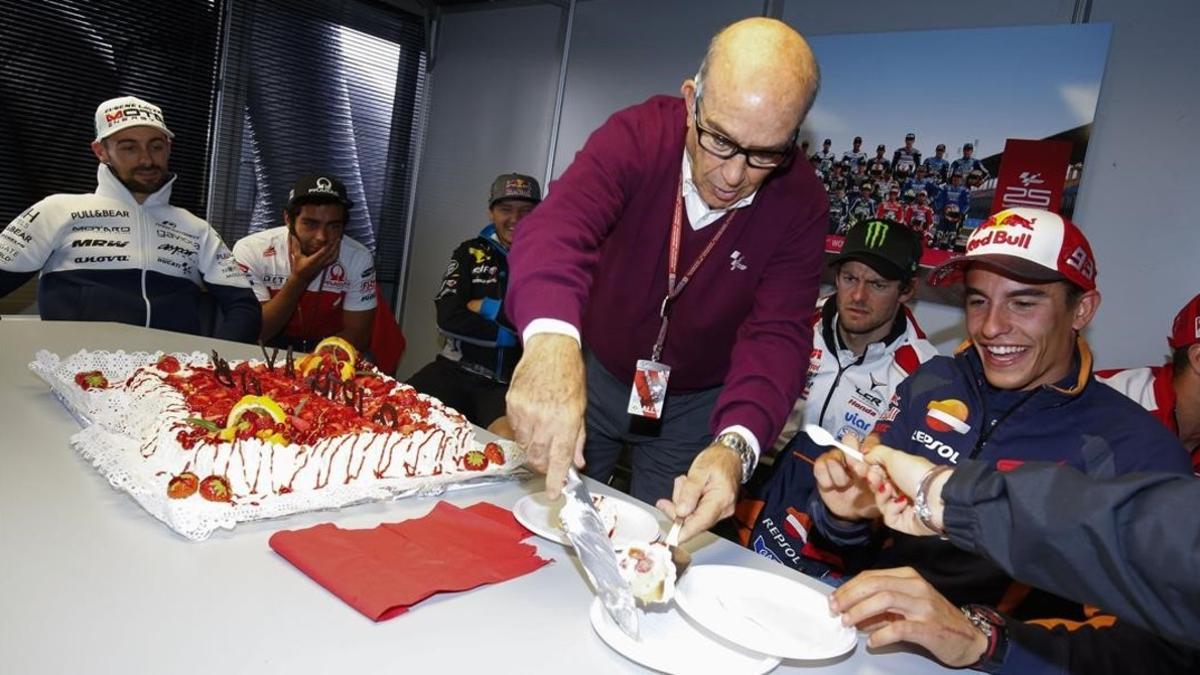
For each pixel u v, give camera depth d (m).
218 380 2.00
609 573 1.11
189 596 1.07
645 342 1.94
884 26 3.43
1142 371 2.54
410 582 1.16
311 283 3.86
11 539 1.15
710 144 1.35
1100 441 1.54
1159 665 1.11
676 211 1.71
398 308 5.79
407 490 1.52
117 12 4.22
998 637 1.14
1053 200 2.99
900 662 1.16
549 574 1.29
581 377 1.18
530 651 1.06
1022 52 3.04
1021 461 1.62
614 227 1.77
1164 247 2.80
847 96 3.48
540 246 1.36
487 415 3.66
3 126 3.97
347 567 1.18
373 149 5.46
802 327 1.69
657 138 1.64
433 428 1.76
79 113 4.20
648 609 1.18
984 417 1.68
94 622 0.97
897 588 1.15
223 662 0.93
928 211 3.27
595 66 4.63
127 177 3.03
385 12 5.30
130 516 1.30
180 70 4.50
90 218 2.99
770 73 1.26
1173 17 2.76
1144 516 0.75
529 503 1.53
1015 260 1.50
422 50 5.56
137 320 3.06
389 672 0.96
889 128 3.37
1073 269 1.49
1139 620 0.78
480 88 5.29
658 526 1.51
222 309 3.33
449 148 5.48
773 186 1.68
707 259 1.75
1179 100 2.76
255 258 3.78
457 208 5.42
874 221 2.58
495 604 1.17
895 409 1.85
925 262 3.27
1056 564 0.81
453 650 1.03
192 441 1.46
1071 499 0.80
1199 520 0.73
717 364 2.00
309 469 1.50
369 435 1.62
